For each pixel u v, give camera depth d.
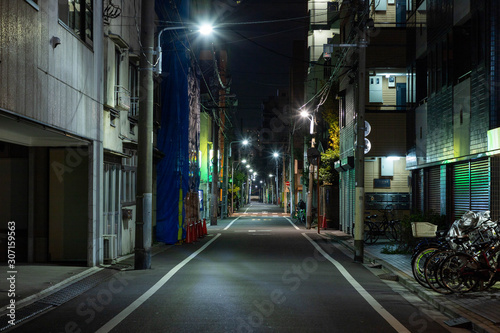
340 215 33.00
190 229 23.31
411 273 12.87
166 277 12.50
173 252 18.80
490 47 14.20
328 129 41.09
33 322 7.82
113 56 15.75
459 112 16.75
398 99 27.42
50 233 14.80
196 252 18.78
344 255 18.19
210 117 45.44
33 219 14.60
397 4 28.38
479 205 15.55
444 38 18.36
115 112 16.50
